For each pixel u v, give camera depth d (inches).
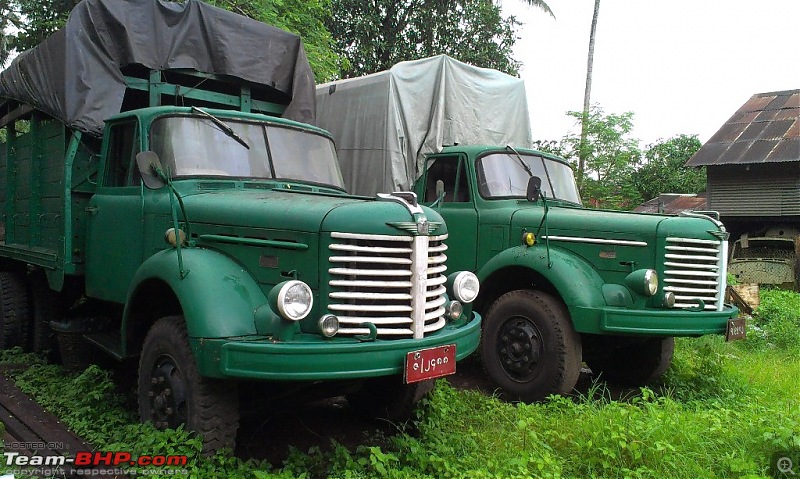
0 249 262.5
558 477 144.1
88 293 204.1
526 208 242.4
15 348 245.0
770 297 413.1
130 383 203.9
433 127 291.4
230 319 138.7
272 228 150.8
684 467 153.1
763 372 263.1
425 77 293.4
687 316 205.2
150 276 158.6
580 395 212.4
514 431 178.2
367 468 150.3
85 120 204.1
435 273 157.9
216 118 191.5
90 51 207.3
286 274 147.1
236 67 233.9
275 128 202.1
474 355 267.4
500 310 227.6
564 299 210.2
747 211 655.8
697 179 970.1
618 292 213.9
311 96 255.0
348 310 140.0
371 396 186.9
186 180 178.9
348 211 143.3
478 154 253.4
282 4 414.3
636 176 986.7
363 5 702.5
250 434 180.2
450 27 710.5
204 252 156.4
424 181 268.5
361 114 296.4
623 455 159.5
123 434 158.7
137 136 191.2
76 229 207.2
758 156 627.8
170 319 155.6
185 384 146.4
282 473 142.0
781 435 156.3
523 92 327.3
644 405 204.4
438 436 166.6
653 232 213.3
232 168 187.0
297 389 158.2
